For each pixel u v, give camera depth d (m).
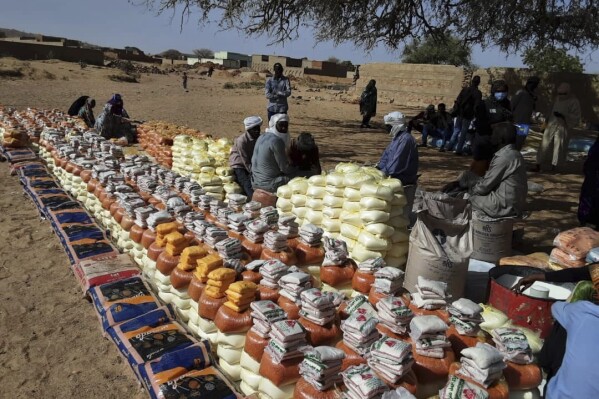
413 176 6.66
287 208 6.10
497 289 4.31
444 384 3.30
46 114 13.54
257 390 3.51
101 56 54.38
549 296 4.50
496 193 5.99
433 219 4.95
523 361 3.36
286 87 13.30
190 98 29.61
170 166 9.84
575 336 2.92
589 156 7.07
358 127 19.73
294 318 3.78
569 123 11.67
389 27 18.00
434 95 30.45
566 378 2.93
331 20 17.97
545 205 9.05
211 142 9.32
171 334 4.03
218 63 90.38
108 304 4.44
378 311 3.64
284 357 3.29
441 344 3.34
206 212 5.94
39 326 4.56
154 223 5.27
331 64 77.75
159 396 3.38
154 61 81.69
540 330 4.04
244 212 5.74
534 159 13.29
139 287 4.71
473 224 5.95
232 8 14.66
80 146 8.98
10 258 5.97
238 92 37.28
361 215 5.12
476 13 15.32
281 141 7.18
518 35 17.41
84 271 5.07
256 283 4.22
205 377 3.56
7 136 10.66
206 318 4.00
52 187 8.30
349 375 2.97
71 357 4.12
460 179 7.02
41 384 3.79
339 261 4.62
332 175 5.53
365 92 19.52
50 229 6.93
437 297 3.79
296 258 4.81
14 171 9.57
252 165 7.45
